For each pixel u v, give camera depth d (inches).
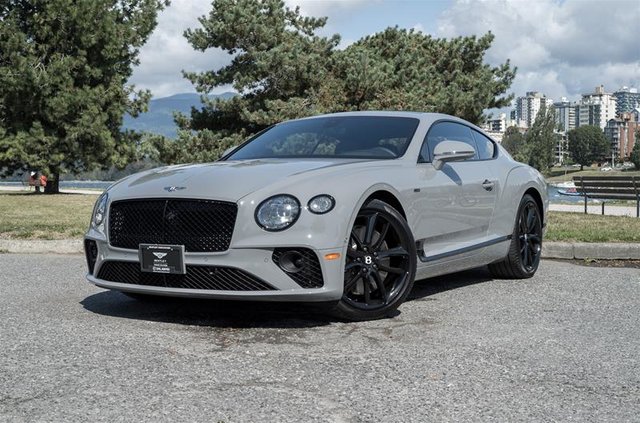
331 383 122.5
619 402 114.7
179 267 160.7
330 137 205.9
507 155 250.7
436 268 197.8
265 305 188.1
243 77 1037.2
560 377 128.0
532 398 116.1
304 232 157.6
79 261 286.2
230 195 159.3
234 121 1096.2
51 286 221.8
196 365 132.5
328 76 1053.8
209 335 156.2
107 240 171.6
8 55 1135.0
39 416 105.5
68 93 1149.7
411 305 193.8
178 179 170.6
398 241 177.6
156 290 164.1
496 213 226.5
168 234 162.9
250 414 106.7
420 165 196.1
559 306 193.9
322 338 154.5
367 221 170.1
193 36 1064.2
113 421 103.6
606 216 486.9
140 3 1301.7
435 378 126.1
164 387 119.4
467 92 1131.9
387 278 178.1
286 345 148.1
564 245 303.3
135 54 1299.2
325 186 163.8
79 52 1173.1
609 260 297.1
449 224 202.1
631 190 503.8
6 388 118.6
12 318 172.9
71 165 1253.7
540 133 5251.0
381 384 122.3
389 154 194.4
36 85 1125.7
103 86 1217.4
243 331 160.2
